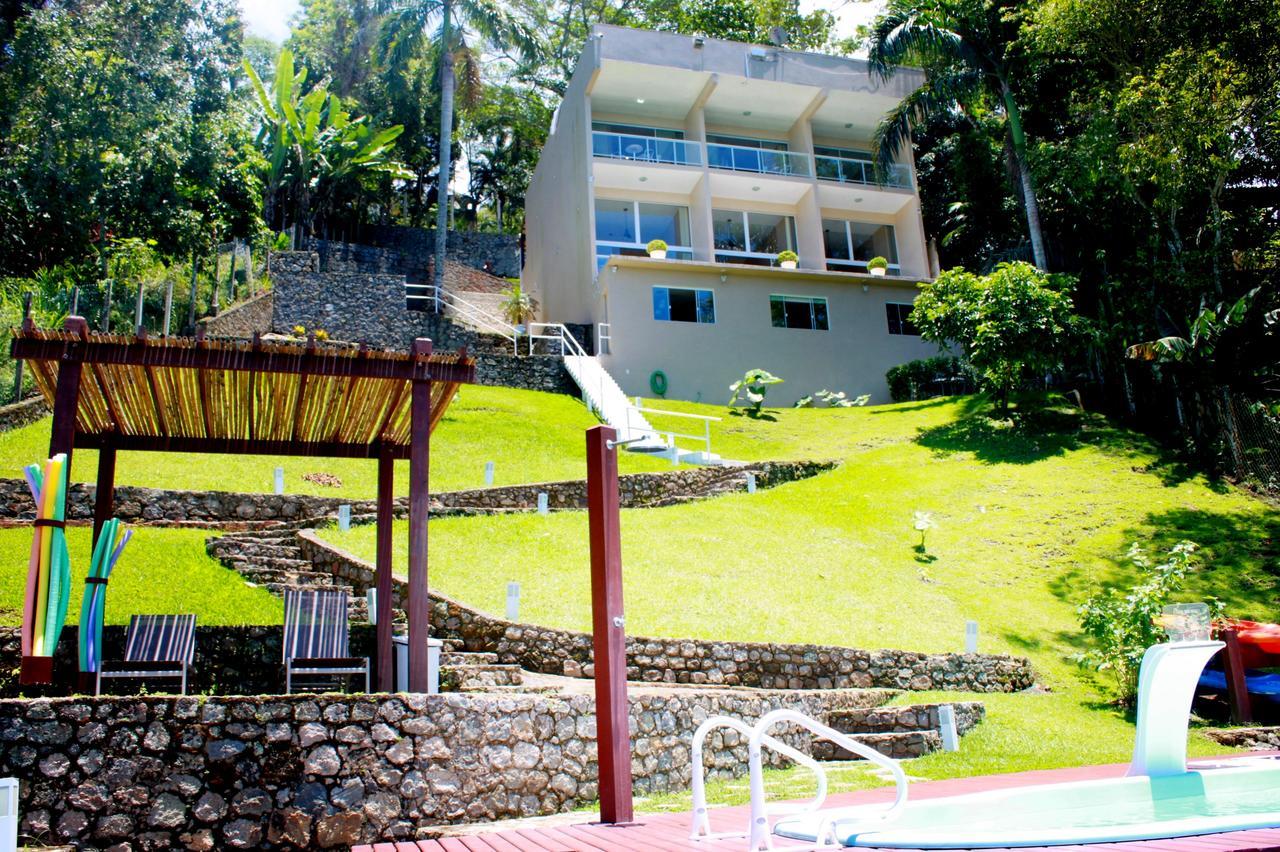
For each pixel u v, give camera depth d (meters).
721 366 29.92
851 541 17.34
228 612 10.84
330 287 29.28
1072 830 4.54
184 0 31.42
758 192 34.66
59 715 6.36
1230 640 11.78
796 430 26.19
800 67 34.25
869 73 31.64
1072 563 16.75
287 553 13.38
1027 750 9.75
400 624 11.25
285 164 40.66
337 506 15.93
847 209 36.69
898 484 20.80
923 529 17.50
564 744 7.95
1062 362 24.67
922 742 9.79
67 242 27.05
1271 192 23.42
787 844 4.84
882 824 4.88
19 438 17.56
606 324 29.12
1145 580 15.72
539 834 5.81
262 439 10.27
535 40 37.69
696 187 33.69
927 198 38.25
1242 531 17.30
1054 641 14.14
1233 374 21.97
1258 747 10.44
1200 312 22.23
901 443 24.11
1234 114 19.56
